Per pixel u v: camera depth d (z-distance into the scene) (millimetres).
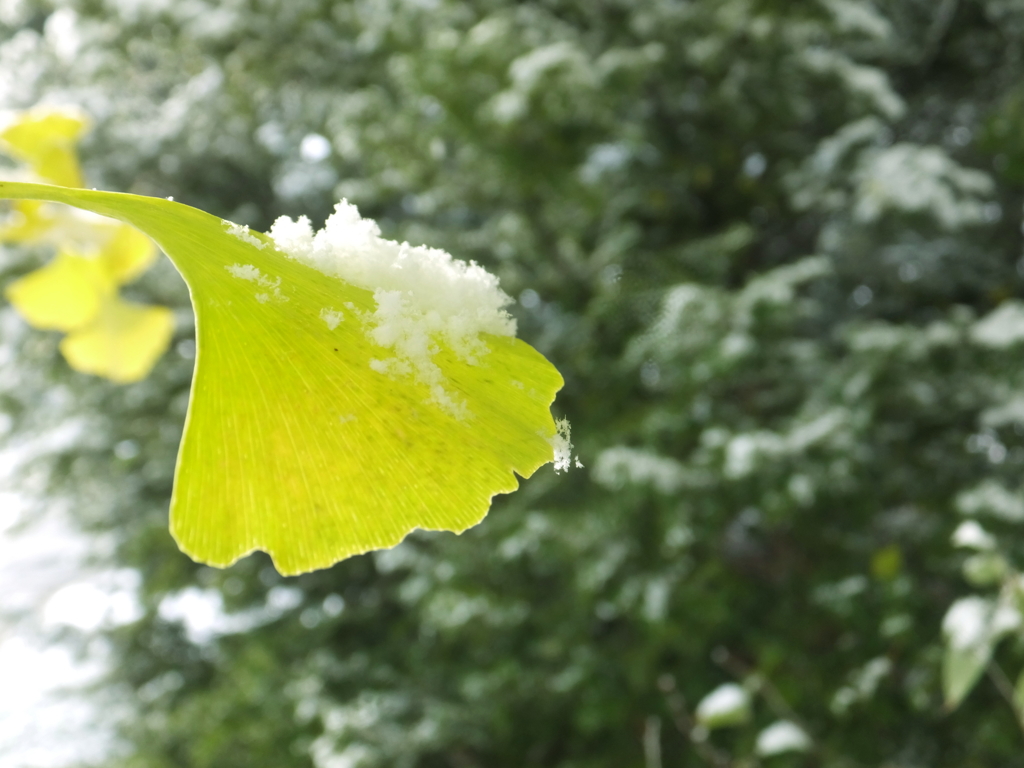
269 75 2148
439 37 1750
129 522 2678
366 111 1921
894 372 1809
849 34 2043
